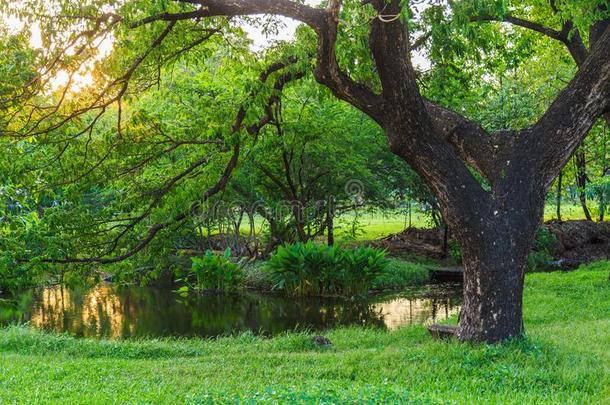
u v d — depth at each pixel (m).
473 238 9.34
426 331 12.15
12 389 7.21
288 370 8.77
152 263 14.25
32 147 11.36
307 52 11.76
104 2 9.53
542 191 9.45
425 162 9.44
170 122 17.67
